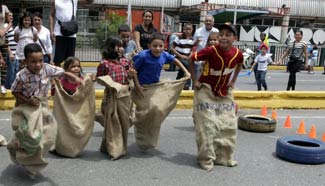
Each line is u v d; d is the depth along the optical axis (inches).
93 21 906.7
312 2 1433.3
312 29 1274.6
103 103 217.2
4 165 195.2
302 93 390.3
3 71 339.0
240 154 235.0
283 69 876.6
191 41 347.9
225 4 1284.4
